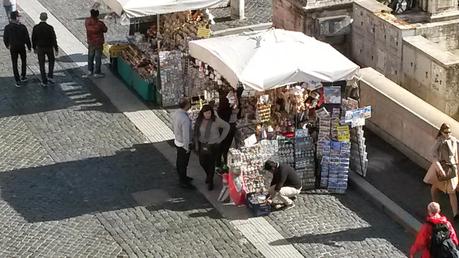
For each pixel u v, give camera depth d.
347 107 19.44
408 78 22.59
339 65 19.02
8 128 22.34
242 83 18.41
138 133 22.03
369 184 19.38
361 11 23.94
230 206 18.83
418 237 15.75
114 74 25.33
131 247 17.50
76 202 19.12
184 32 23.72
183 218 18.47
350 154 19.81
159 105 23.45
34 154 21.11
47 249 17.52
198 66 22.03
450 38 23.34
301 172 19.36
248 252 17.28
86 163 20.66
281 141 19.19
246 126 19.62
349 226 18.11
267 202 18.52
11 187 19.75
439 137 17.92
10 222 18.42
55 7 30.02
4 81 24.95
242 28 27.75
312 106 19.83
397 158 20.38
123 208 18.86
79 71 25.48
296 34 19.59
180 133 19.16
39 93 24.22
